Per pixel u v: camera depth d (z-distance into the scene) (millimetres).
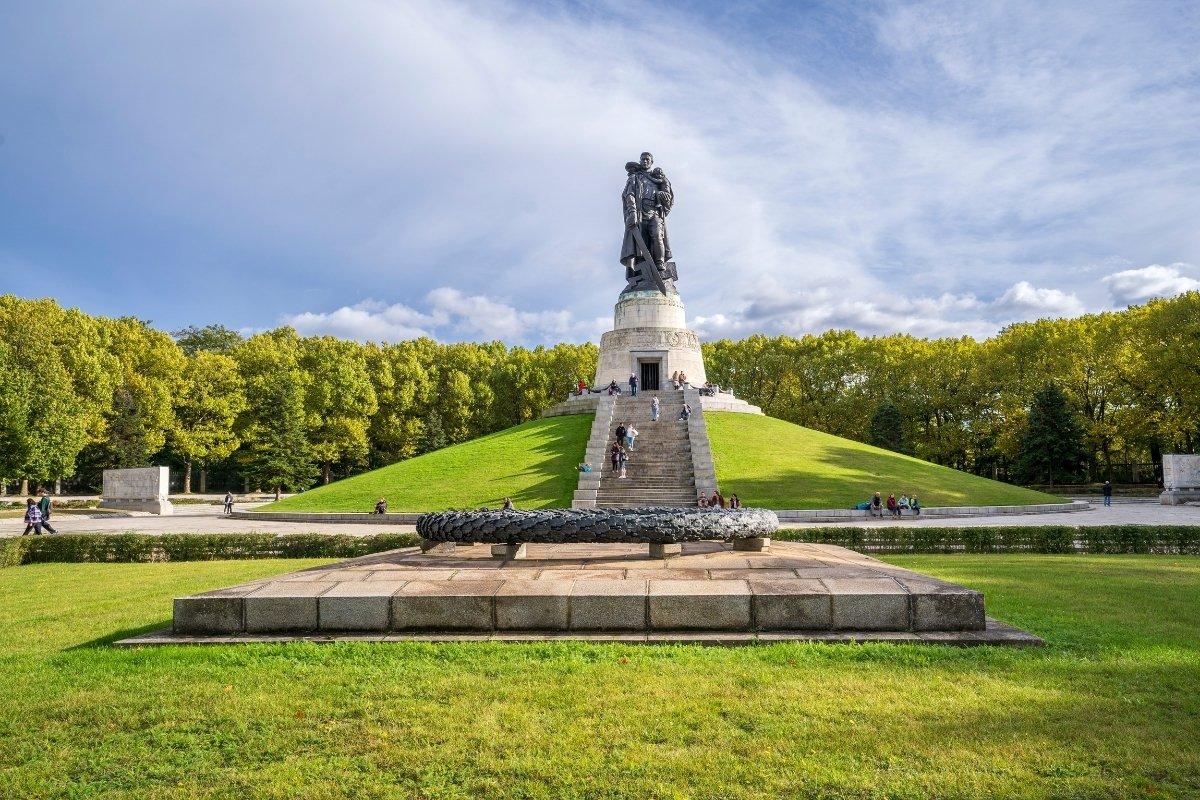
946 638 10109
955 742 7035
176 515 50250
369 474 48875
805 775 6453
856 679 8656
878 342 85438
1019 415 70625
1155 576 17141
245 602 10930
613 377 57312
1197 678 8727
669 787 6316
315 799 6297
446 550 13734
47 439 54156
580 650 9781
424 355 92375
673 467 39125
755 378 88938
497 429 92875
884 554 23672
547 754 6961
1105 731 7234
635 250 58875
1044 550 23969
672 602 10555
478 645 10000
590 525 12367
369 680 8875
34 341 58094
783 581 11008
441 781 6535
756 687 8438
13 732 7762
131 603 14977
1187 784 6254
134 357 71000
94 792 6500
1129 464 75062
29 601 15750
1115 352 65062
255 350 80562
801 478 41469
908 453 80125
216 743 7406
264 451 71500
